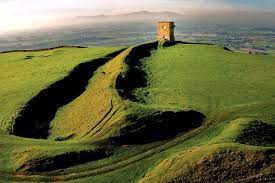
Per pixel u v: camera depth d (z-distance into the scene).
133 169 35.72
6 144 42.88
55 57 88.00
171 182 31.11
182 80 61.47
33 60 87.44
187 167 31.91
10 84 67.19
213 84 58.34
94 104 52.34
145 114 43.38
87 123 48.19
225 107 48.09
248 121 39.72
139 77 63.16
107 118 45.78
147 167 35.72
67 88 63.09
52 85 61.81
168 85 59.38
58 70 70.94
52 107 57.38
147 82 61.72
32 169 36.59
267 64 70.69
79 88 64.50
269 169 30.23
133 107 45.56
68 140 45.00
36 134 49.88
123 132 41.50
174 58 77.12
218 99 51.31
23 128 49.94
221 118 44.72
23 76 72.00
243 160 31.27
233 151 32.19
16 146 42.09
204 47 88.50
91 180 34.56
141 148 39.56
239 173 30.52
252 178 29.91
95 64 75.50
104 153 39.03
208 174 30.95
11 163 38.12
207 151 32.78
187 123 43.38
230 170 30.84
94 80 66.88
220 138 36.69
